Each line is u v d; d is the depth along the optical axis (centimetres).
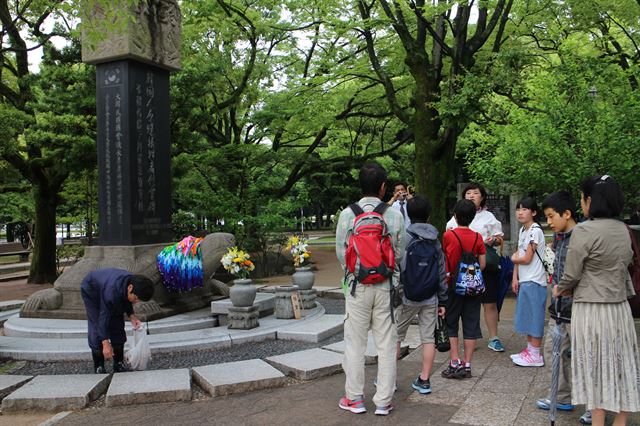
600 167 751
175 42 885
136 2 641
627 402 329
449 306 495
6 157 1344
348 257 412
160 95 870
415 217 463
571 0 1217
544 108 881
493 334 593
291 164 1741
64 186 1634
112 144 816
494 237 578
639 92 790
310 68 1867
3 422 427
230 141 1833
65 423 419
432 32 1127
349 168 1855
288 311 771
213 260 818
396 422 396
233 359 598
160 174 861
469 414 405
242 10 1628
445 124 1177
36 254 1505
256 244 1453
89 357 602
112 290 500
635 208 854
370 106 1762
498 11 1131
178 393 463
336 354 571
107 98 820
